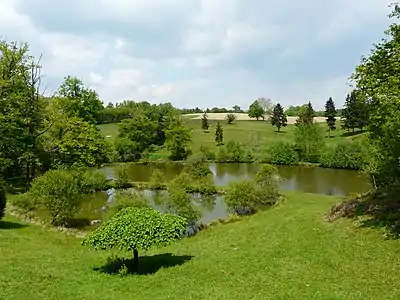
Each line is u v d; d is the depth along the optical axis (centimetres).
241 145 10556
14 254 1981
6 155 4547
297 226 2492
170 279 1675
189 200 3419
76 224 3400
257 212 3694
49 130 4972
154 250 2262
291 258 1819
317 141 9025
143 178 6894
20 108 4672
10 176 5278
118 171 6056
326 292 1368
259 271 1683
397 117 1819
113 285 1620
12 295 1430
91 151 5419
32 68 4850
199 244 2422
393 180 2859
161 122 11969
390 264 1559
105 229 1844
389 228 1956
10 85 4547
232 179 6844
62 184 3191
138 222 1845
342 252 1802
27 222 3048
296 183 6259
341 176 7094
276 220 2847
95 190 5459
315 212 2925
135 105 14338
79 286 1592
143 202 3378
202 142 11681
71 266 1869
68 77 6003
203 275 1697
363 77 2023
